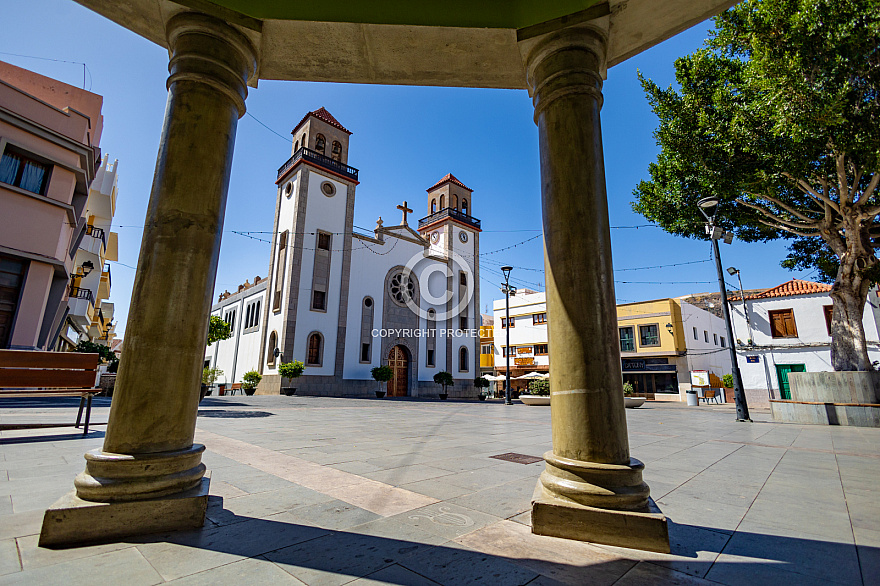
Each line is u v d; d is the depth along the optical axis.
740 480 4.02
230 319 35.81
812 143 9.68
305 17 3.04
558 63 3.04
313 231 26.00
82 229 16.23
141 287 2.60
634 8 3.01
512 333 38.97
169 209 2.68
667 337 30.08
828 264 14.38
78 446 4.69
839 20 8.53
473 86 3.82
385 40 3.26
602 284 2.73
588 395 2.60
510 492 3.34
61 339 19.27
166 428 2.52
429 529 2.47
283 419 9.27
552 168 2.95
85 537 2.15
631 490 2.43
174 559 1.98
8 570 1.80
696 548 2.31
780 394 19.42
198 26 2.89
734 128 10.68
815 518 2.86
